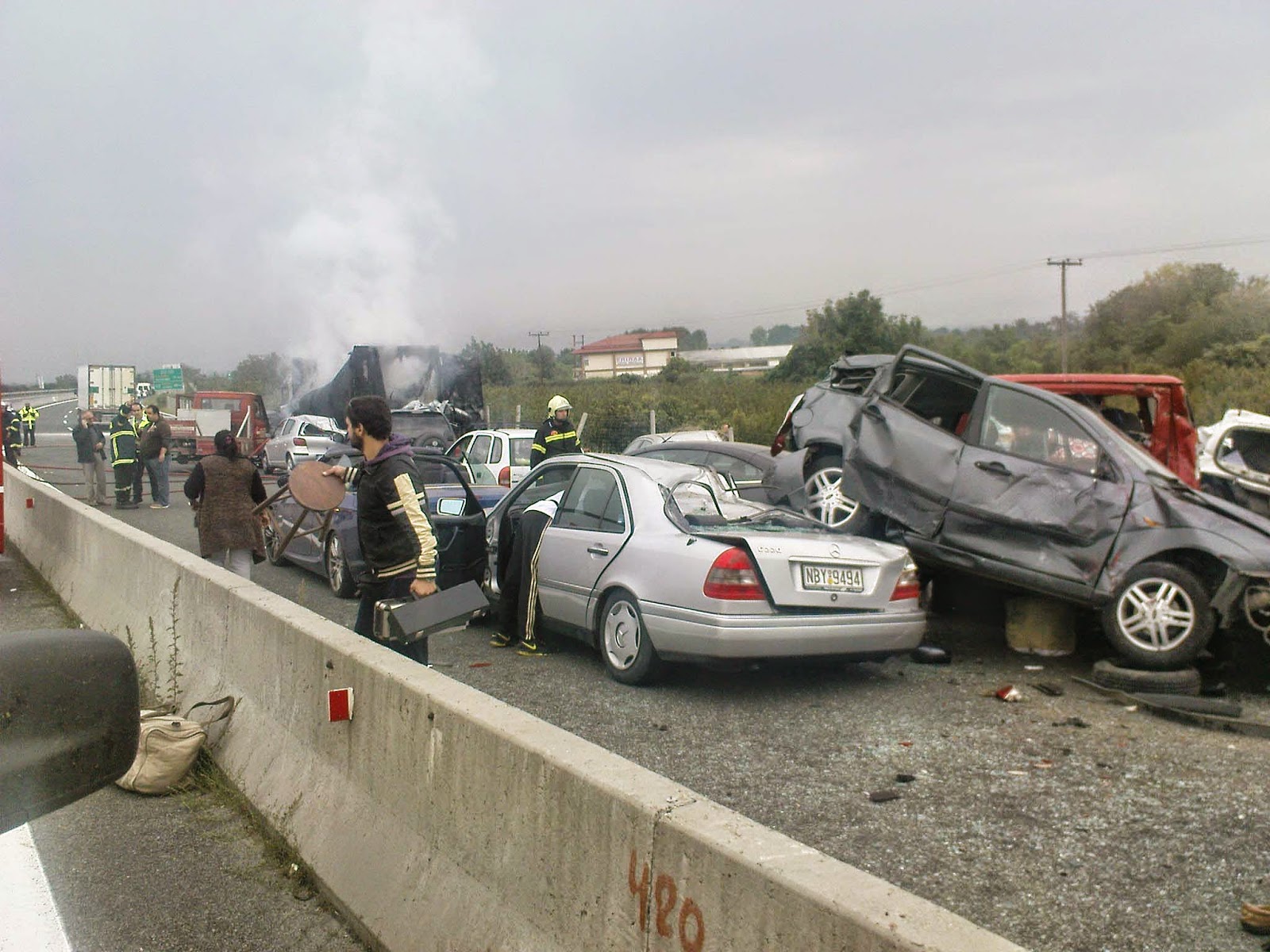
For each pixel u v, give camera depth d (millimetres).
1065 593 7543
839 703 6887
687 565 6824
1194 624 7039
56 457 37406
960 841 4637
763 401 32719
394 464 5441
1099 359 43031
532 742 3025
